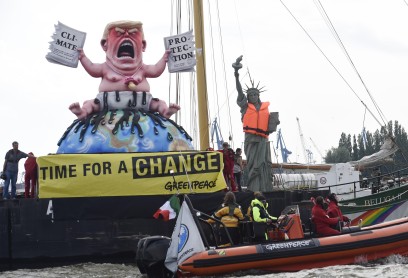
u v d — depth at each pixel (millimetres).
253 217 18781
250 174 28797
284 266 18078
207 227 20406
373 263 18688
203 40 33875
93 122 26188
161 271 18453
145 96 27016
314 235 19344
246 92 29156
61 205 23594
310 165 42719
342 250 18438
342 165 39031
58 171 23812
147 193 24031
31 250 23297
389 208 30609
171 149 26031
